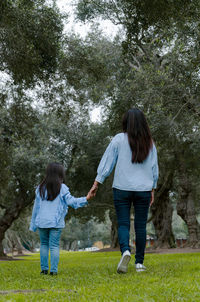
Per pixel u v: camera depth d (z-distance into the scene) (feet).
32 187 71.97
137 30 26.30
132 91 36.99
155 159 13.47
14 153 62.75
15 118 39.42
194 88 33.53
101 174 13.38
